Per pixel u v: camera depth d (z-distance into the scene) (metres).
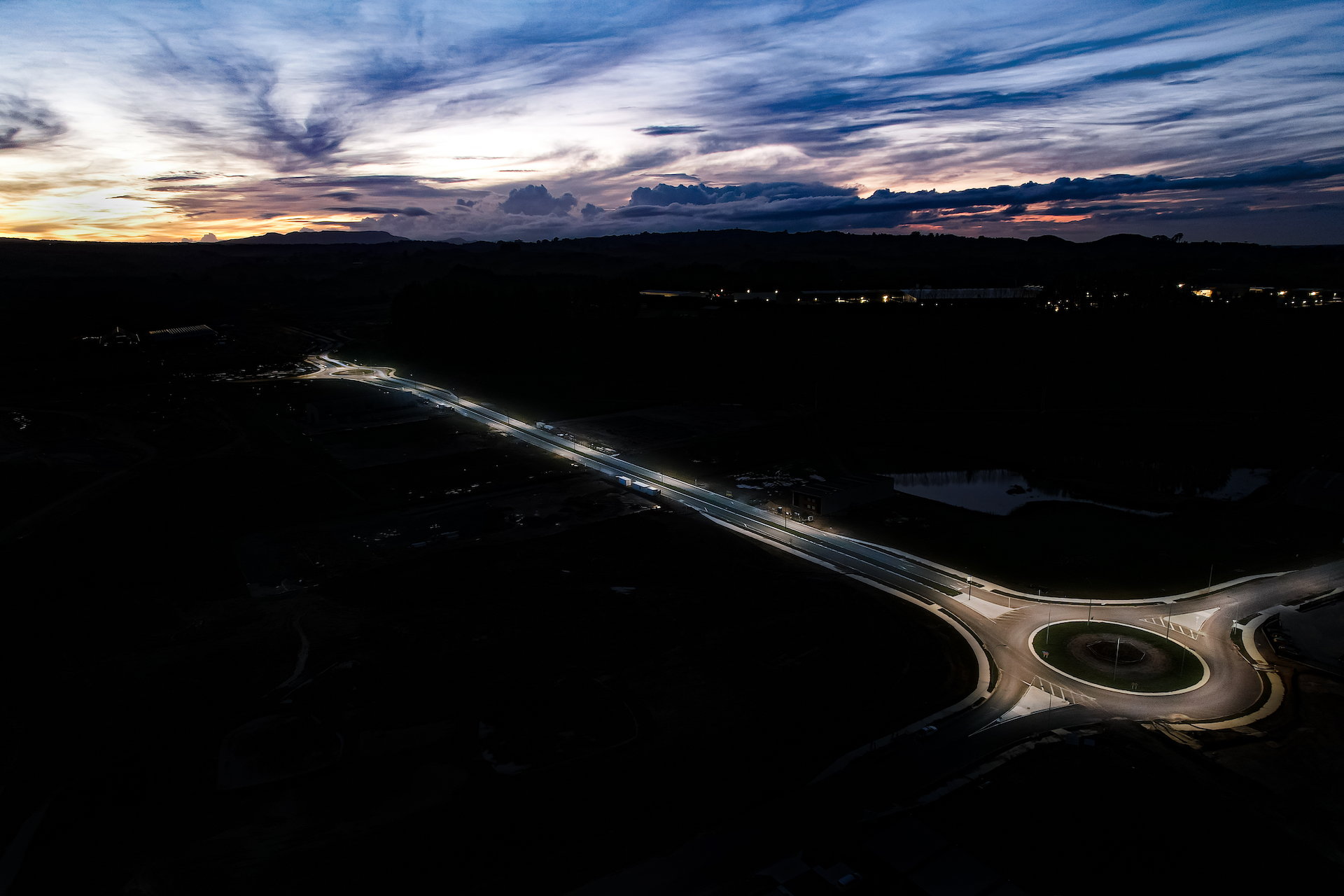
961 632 68.88
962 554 87.00
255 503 105.88
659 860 41.97
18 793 48.34
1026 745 51.69
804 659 63.25
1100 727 53.88
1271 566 83.12
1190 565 83.69
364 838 43.88
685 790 47.59
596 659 63.69
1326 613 68.38
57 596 77.50
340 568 84.00
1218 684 60.41
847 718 55.03
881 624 69.81
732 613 72.19
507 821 45.06
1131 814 44.19
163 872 41.62
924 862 38.56
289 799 47.25
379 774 49.50
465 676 60.97
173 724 55.34
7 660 64.88
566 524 97.38
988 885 37.22
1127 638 67.75
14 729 55.12
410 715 55.88
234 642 67.50
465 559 85.12
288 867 41.84
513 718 55.19
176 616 73.12
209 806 46.72
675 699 57.75
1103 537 92.31
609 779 48.59
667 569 82.44
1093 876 39.31
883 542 90.94
